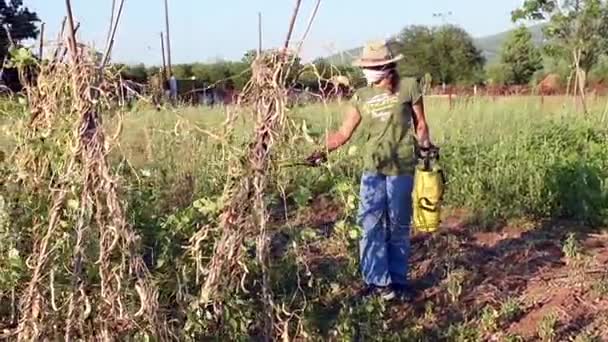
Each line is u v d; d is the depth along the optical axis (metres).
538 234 6.88
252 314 4.59
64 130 3.79
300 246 4.80
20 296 4.12
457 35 31.41
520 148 8.96
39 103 3.88
